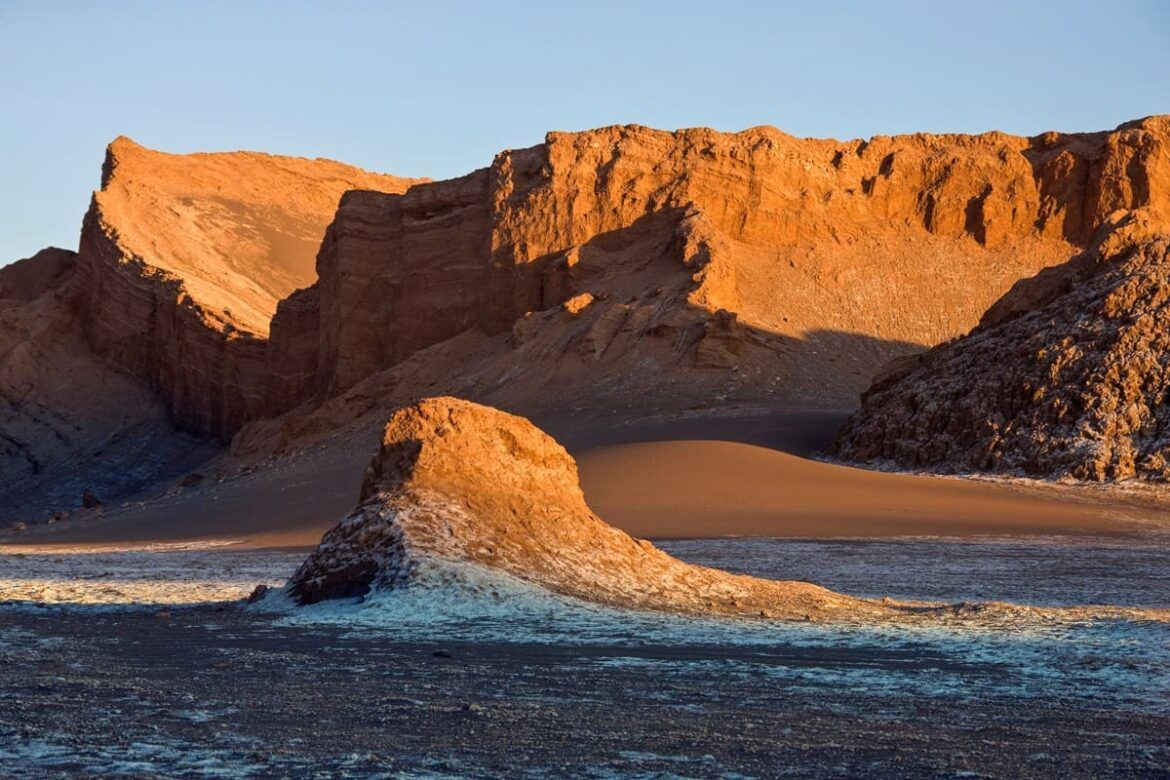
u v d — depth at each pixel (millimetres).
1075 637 25281
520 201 117562
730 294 108812
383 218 125875
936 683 19609
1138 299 78375
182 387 149000
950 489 68750
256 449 122062
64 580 44000
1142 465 69438
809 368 103812
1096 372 74562
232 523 76250
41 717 15633
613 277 113062
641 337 104625
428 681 19328
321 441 109188
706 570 32750
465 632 25250
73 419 149750
